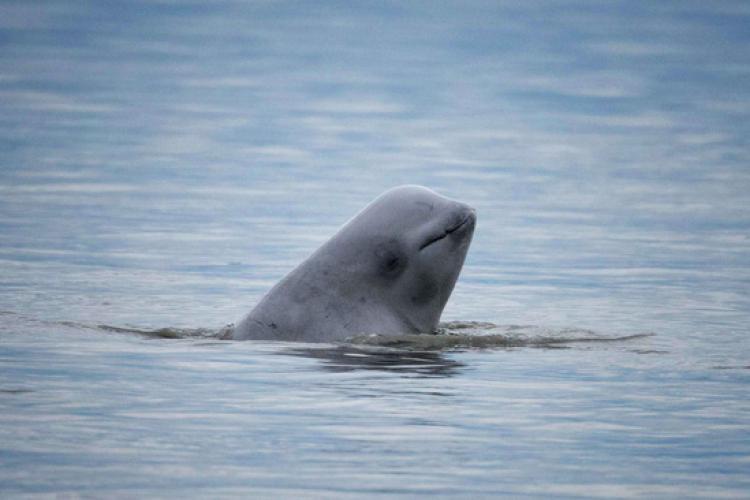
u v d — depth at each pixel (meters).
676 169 138.88
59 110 184.75
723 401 46.16
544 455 38.94
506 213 111.19
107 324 61.34
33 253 86.31
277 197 118.38
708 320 65.31
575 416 43.75
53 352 52.75
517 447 39.75
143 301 69.62
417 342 55.19
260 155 149.75
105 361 51.09
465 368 51.22
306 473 36.47
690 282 79.06
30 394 45.03
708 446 40.16
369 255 55.72
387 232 55.78
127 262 84.00
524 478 36.56
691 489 35.84
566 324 63.91
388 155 151.75
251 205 113.50
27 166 133.38
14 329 58.34
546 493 35.25
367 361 51.69
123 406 43.62
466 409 44.41
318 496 34.47
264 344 54.66
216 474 36.16
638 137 167.00
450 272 55.88
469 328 61.22
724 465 38.19
